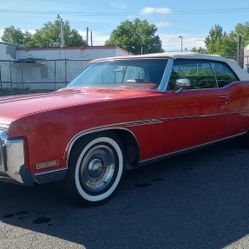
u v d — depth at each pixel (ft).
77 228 12.14
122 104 13.91
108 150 13.97
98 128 13.11
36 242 11.28
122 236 11.60
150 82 16.05
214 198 14.56
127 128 14.05
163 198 14.55
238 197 14.67
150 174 17.43
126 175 17.29
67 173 12.82
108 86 16.93
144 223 12.45
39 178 11.99
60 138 12.25
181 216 12.96
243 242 11.20
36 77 114.42
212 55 18.85
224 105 18.40
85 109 12.87
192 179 16.76
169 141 15.79
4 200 14.43
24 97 14.82
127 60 17.60
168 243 11.16
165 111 15.35
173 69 16.38
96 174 13.70
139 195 14.84
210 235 11.62
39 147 11.89
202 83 17.70
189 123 16.52
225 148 22.12
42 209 13.60
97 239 11.44
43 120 11.94
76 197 13.20
